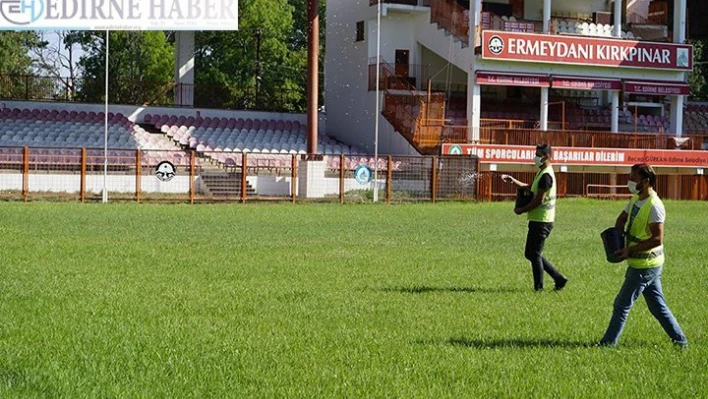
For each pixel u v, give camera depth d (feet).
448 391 27.63
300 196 139.74
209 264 58.54
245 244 72.18
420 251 69.72
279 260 61.77
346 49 183.62
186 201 128.88
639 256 33.65
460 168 142.92
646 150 162.50
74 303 41.93
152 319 38.42
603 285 52.44
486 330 37.55
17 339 33.76
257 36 200.03
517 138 155.84
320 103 244.22
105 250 64.95
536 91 185.06
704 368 31.42
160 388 27.35
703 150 167.84
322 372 29.66
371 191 140.26
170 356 31.48
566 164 156.76
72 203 118.32
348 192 139.85
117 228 84.17
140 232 80.59
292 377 29.04
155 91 188.75
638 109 195.42
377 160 141.08
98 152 130.82
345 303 43.75
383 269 58.03
